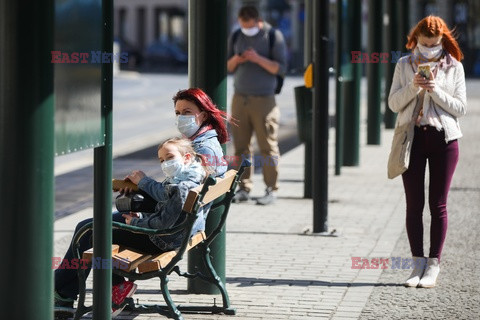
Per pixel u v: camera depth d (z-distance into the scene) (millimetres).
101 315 13297
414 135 18141
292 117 64875
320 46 23250
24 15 9828
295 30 160875
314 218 23734
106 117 12555
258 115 27828
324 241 22922
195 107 16203
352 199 29562
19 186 10055
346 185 32625
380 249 21984
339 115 34562
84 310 14648
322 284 18562
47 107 10141
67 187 32438
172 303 14758
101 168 12953
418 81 17562
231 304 16969
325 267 20078
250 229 24422
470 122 57844
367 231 24266
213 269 16328
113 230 15023
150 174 35531
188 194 13969
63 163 39031
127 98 83062
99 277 13242
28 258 10203
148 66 166750
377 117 45344
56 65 10695
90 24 11648
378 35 44344
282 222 25500
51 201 10328
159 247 14906
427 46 18031
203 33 17219
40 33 9969
